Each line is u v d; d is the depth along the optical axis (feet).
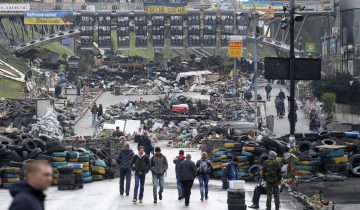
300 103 581.53
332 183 206.28
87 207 165.27
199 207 167.22
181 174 168.55
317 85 557.74
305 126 473.26
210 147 280.51
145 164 173.99
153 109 515.91
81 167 204.13
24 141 211.20
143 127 458.50
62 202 173.37
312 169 215.72
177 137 433.07
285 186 180.65
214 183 219.41
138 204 172.35
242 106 525.34
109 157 247.70
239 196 154.30
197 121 489.67
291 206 164.86
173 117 495.00
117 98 643.45
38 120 454.81
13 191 57.88
